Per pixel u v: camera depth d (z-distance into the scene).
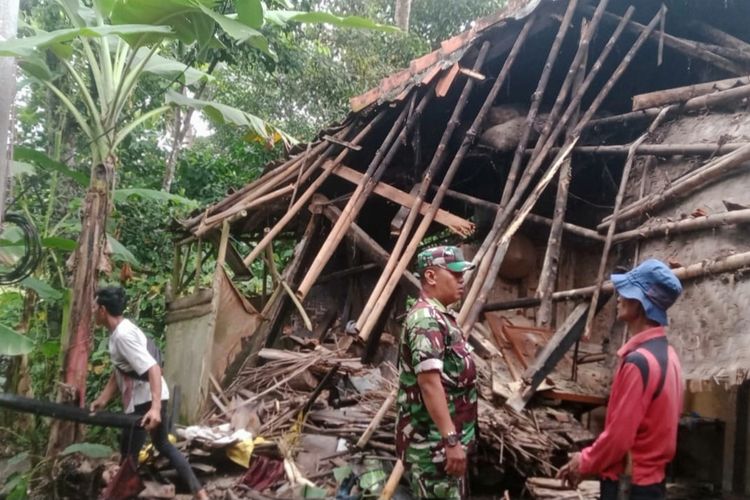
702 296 4.44
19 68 5.32
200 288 6.54
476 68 6.48
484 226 7.32
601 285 5.00
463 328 4.88
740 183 4.64
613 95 7.23
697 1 6.52
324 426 5.61
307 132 13.28
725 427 5.68
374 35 13.73
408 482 4.64
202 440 5.15
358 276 8.56
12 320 7.65
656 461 2.62
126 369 4.51
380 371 6.75
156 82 8.91
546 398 5.15
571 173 6.45
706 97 5.41
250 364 6.76
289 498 4.69
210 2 4.94
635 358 2.61
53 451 5.07
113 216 7.53
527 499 4.89
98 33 4.39
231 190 8.12
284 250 10.60
